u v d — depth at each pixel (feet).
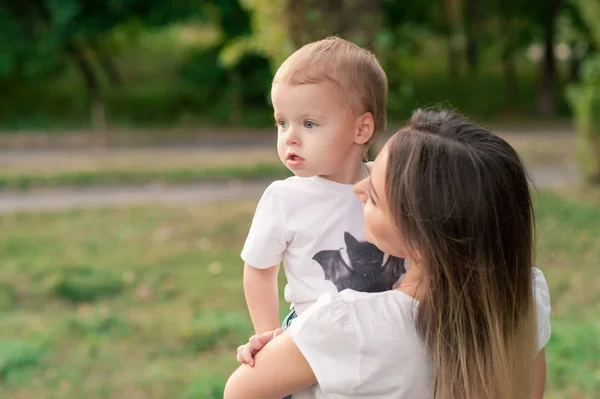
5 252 31.99
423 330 5.47
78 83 87.66
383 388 5.44
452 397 5.38
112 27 70.44
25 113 76.43
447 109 6.00
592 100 41.16
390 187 5.47
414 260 5.52
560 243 30.86
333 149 6.21
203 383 18.69
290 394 5.91
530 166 49.78
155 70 96.43
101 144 64.69
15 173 47.85
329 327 5.46
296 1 29.81
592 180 42.11
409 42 33.27
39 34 70.44
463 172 5.30
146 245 33.19
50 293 27.14
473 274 5.33
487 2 86.84
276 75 6.33
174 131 70.90
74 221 37.29
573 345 19.69
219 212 38.40
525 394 5.70
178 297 26.86
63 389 18.92
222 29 75.46
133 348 21.91
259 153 59.93
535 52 110.22
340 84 6.12
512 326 5.52
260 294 6.53
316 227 6.27
